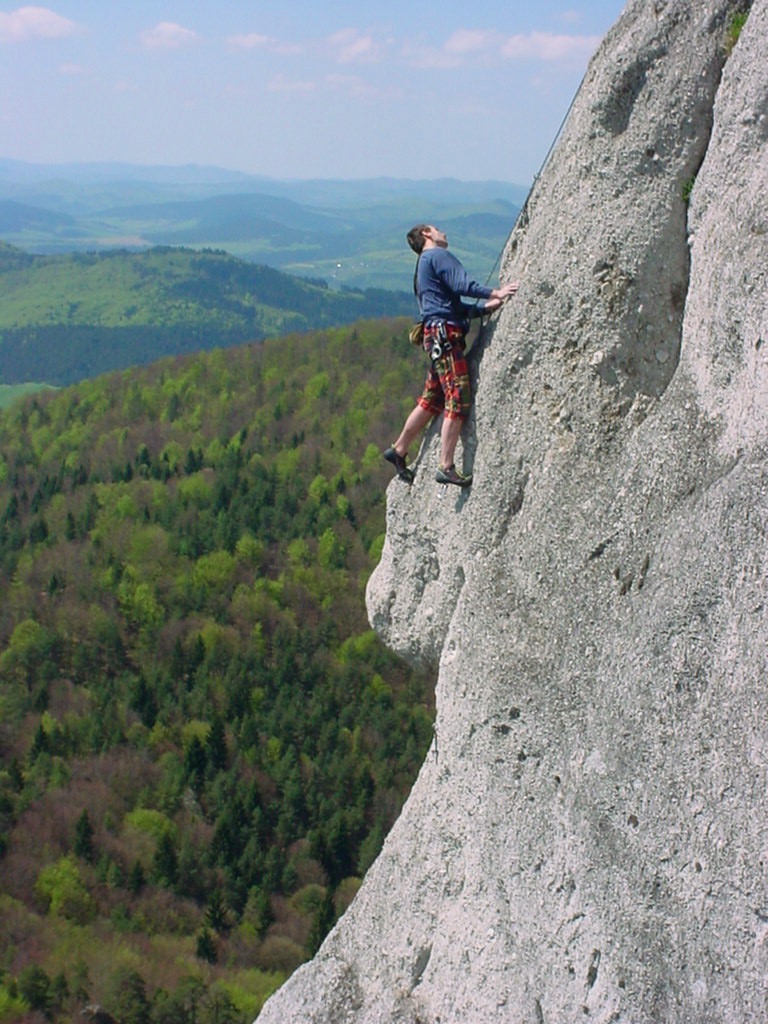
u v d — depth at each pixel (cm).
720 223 768
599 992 807
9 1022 5419
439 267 1014
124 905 6550
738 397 747
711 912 703
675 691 742
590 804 827
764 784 666
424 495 1110
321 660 9038
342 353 13438
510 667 940
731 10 803
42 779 7600
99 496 11394
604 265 880
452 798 1020
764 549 685
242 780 7644
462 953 990
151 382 13988
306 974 1183
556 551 908
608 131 876
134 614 9612
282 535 10488
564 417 916
